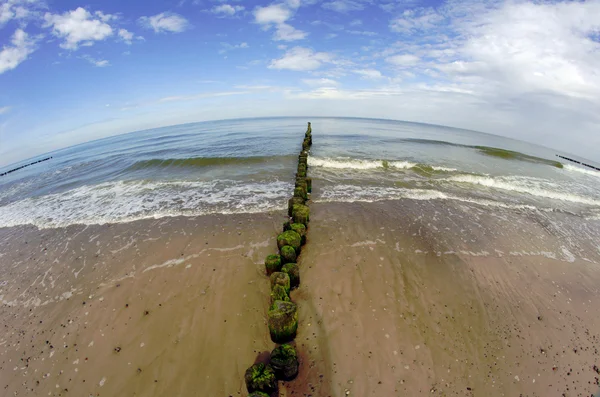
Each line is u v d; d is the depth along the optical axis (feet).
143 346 16.15
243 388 13.87
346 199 34.81
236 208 32.45
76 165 63.31
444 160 59.72
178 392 13.76
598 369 15.46
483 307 19.04
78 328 17.60
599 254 26.53
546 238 28.27
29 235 29.04
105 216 31.91
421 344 16.15
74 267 23.40
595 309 19.72
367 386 13.89
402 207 32.91
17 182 52.80
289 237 22.77
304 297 19.27
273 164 50.47
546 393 14.08
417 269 22.18
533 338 17.10
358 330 16.84
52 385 14.49
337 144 73.41
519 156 73.77
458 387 14.07
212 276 21.27
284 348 14.56
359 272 21.58
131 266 22.88
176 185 40.63
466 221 30.35
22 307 19.66
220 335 16.63
